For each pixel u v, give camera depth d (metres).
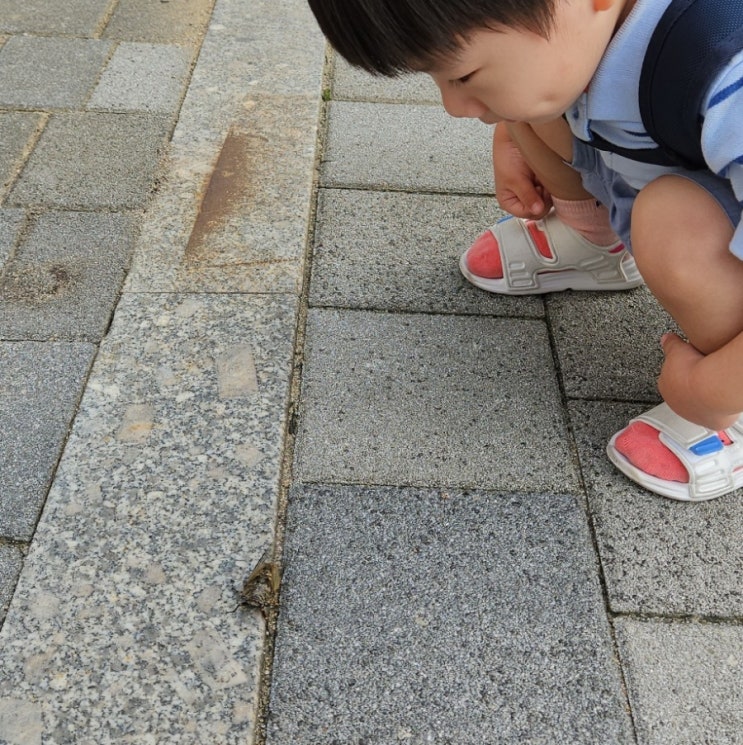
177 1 2.65
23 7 2.56
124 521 1.25
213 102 2.18
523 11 0.89
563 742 1.04
